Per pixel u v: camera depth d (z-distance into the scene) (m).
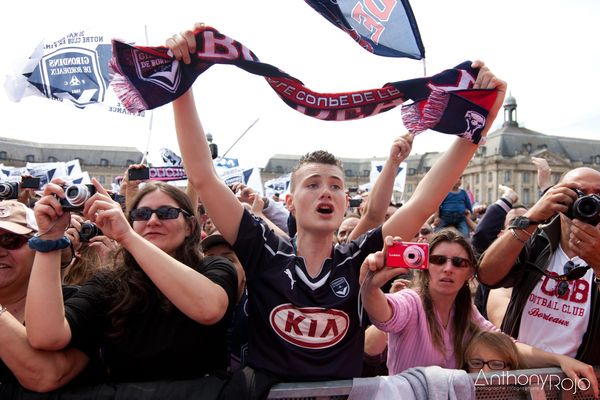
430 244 2.91
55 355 2.07
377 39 2.54
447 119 2.35
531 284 2.92
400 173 11.48
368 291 2.25
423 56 2.52
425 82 2.32
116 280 2.27
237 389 2.08
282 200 10.63
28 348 2.02
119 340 2.18
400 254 2.08
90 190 2.06
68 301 2.18
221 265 2.41
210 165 2.38
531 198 87.12
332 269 2.34
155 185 2.55
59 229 2.02
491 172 87.88
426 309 2.80
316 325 2.20
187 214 2.53
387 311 2.50
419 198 2.50
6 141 62.84
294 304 2.22
